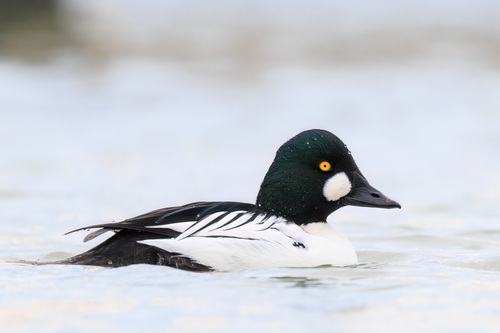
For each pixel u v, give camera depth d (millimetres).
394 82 25438
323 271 8859
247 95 23734
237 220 9188
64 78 25812
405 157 17141
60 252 10648
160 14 38031
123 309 7297
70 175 15633
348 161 9953
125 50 30750
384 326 6934
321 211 9867
